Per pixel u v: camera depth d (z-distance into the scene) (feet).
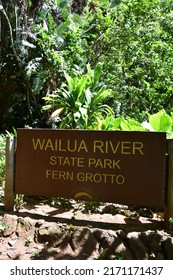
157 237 7.64
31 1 22.74
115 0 22.85
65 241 7.93
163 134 8.19
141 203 8.29
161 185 8.15
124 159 8.48
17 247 7.97
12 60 23.70
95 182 8.70
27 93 22.62
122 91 22.58
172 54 22.84
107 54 22.52
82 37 23.40
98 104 14.74
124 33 21.62
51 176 9.08
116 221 8.77
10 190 9.38
